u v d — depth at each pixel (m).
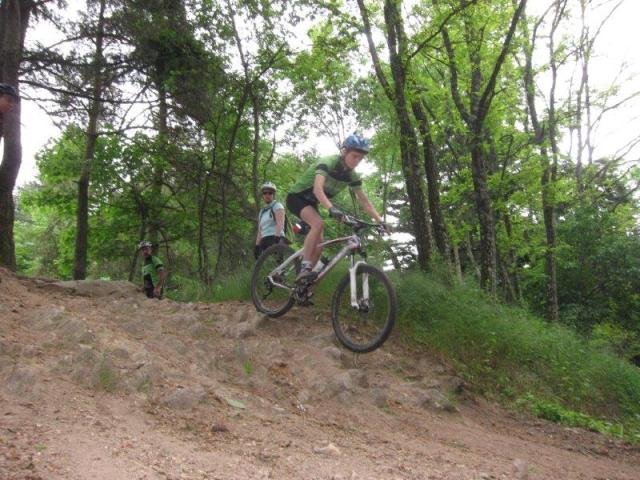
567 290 19.22
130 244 21.31
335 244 5.80
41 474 2.40
